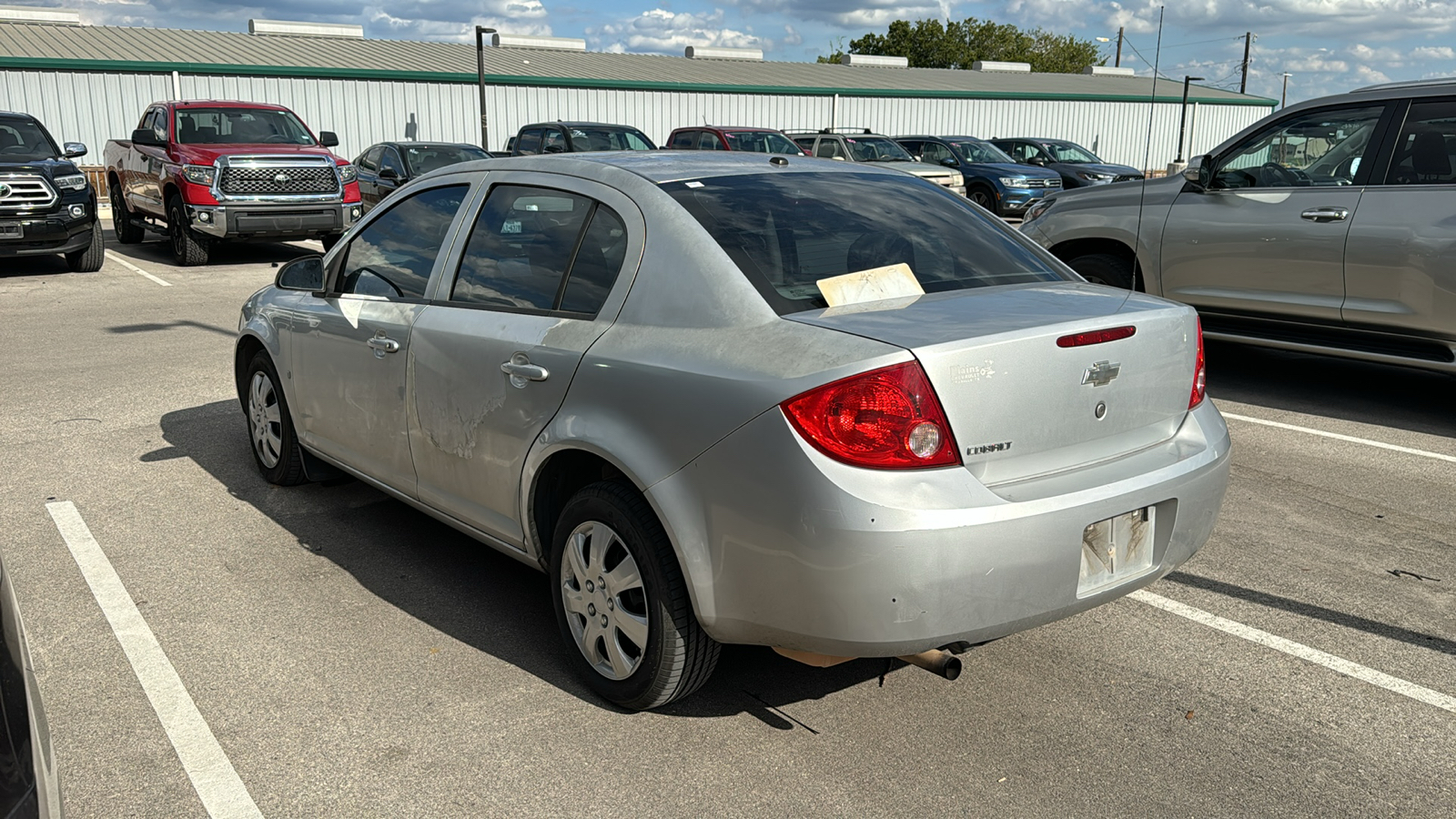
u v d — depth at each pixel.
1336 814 2.66
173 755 2.91
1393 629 3.70
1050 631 3.68
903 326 2.68
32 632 3.64
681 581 2.87
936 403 2.54
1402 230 6.17
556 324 3.21
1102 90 44.25
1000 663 3.44
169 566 4.20
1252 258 6.86
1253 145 6.93
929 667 2.66
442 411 3.61
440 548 4.41
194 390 7.22
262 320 4.89
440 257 3.81
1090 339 2.78
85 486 5.18
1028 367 2.67
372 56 32.91
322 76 29.47
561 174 3.49
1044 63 86.12
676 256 2.99
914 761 2.88
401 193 4.21
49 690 3.25
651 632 2.93
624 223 3.18
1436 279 6.07
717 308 2.86
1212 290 7.13
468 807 2.69
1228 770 2.85
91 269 14.04
